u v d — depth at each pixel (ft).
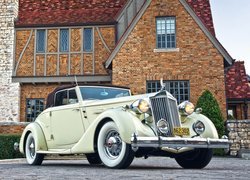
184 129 20.54
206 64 56.24
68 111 24.35
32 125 26.81
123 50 57.62
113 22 64.49
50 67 64.28
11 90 64.08
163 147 19.88
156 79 56.65
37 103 64.44
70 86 24.79
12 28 65.72
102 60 63.62
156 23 58.13
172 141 19.26
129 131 18.93
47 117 26.22
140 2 64.34
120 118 19.33
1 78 64.59
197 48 56.70
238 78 64.95
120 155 19.30
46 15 67.97
